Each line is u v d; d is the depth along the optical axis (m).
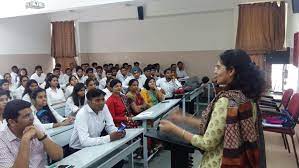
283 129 3.01
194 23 7.42
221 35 7.16
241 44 6.45
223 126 1.10
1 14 6.56
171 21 7.65
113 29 8.38
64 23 8.52
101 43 8.59
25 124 1.59
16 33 7.68
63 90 5.07
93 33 8.66
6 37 7.40
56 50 8.72
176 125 1.35
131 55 8.25
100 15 8.13
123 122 3.21
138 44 8.12
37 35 8.33
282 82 5.65
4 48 7.36
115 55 8.47
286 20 6.11
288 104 3.58
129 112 3.62
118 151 2.21
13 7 6.38
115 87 3.37
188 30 7.50
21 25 7.81
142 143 3.02
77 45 8.54
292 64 5.02
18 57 7.77
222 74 1.15
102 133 2.50
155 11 7.51
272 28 6.19
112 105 3.27
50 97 4.33
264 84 1.15
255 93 1.12
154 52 7.96
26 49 8.00
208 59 7.38
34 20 8.20
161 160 3.33
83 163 1.74
